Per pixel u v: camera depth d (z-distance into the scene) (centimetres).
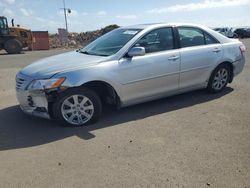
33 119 547
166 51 575
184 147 417
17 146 436
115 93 525
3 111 601
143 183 331
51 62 532
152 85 562
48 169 368
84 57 539
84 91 497
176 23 608
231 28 4266
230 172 350
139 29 572
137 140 444
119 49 533
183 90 617
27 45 2508
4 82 900
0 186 334
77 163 380
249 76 889
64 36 3259
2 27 2234
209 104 608
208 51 632
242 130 472
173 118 533
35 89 477
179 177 341
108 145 429
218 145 421
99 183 334
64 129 495
